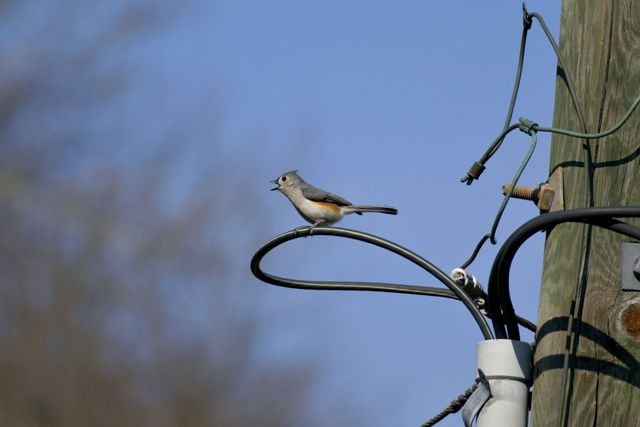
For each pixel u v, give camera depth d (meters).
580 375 8.28
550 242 8.77
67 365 28.89
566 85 9.10
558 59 9.20
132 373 29.19
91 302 29.36
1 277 28.86
